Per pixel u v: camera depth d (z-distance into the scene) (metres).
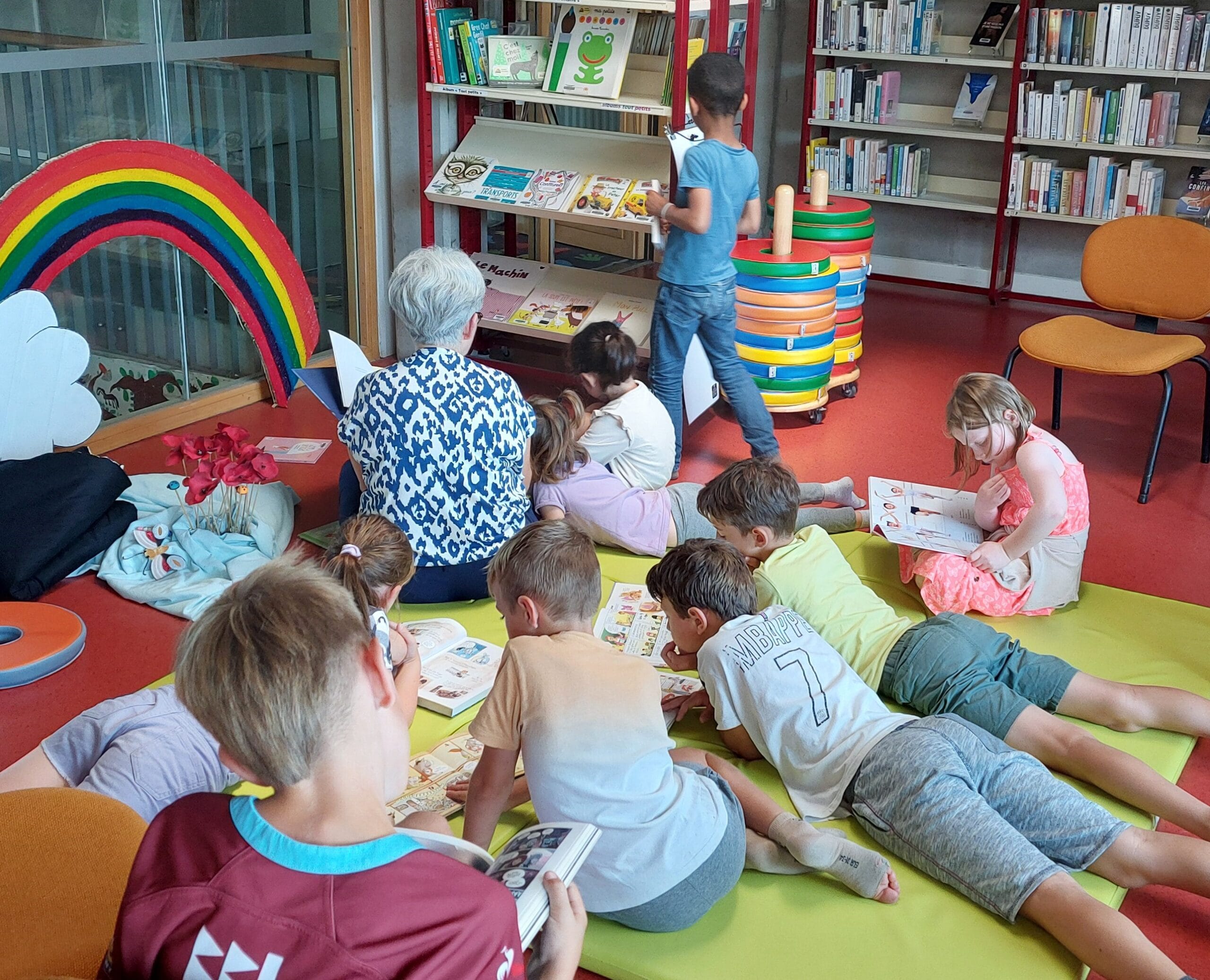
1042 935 1.94
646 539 3.28
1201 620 3.05
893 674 2.47
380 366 5.05
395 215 4.91
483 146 4.64
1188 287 4.06
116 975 0.98
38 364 3.50
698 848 1.88
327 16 4.47
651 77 4.28
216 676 0.97
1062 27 5.68
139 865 1.00
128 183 3.83
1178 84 5.68
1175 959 1.97
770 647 2.24
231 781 2.20
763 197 6.81
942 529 3.07
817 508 3.51
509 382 3.04
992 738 2.16
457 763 2.31
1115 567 3.39
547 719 1.83
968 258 6.45
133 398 4.12
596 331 3.48
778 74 6.58
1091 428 4.48
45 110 3.55
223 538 3.29
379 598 2.32
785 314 4.23
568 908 1.29
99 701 2.69
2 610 2.93
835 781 2.15
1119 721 2.50
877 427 4.48
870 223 4.61
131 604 3.13
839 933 1.94
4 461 3.33
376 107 4.77
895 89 6.25
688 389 3.99
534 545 1.97
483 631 2.94
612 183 4.29
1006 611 2.99
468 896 0.98
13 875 1.32
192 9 3.94
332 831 0.98
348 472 3.26
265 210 4.42
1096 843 2.00
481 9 4.66
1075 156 6.00
